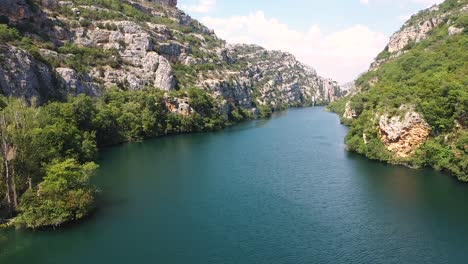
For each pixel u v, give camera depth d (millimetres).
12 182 70000
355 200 78938
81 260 56375
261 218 70750
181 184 90500
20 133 74125
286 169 103188
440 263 54906
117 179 94500
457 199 78250
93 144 120500
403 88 126375
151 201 79312
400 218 69812
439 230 65000
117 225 67875
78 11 199500
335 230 65562
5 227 65500
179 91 191500
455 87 100750
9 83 122188
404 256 56875
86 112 132625
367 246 59938
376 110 121062
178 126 174500
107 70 177625
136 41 199500
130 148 135500
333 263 55156
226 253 58188
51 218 66062
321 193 83562
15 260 56594
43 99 135625
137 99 167250
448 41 155875
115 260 56406
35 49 143125
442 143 99062
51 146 91188
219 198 81000
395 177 94000
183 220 69938
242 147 135750
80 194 71000
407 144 104188
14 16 156250
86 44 187875
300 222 68875
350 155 119562
